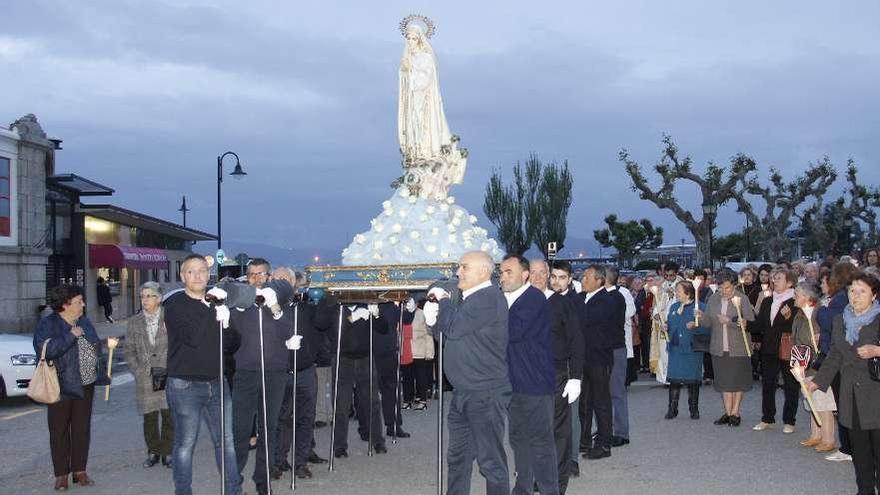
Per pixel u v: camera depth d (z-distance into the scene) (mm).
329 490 8680
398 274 10047
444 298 7359
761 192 41875
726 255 65688
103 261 35375
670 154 39812
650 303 19078
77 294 9000
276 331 8555
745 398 14562
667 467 9234
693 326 12203
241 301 7926
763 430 11469
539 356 7438
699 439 10852
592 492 8219
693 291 12391
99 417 13891
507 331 7215
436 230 11250
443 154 12492
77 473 9102
